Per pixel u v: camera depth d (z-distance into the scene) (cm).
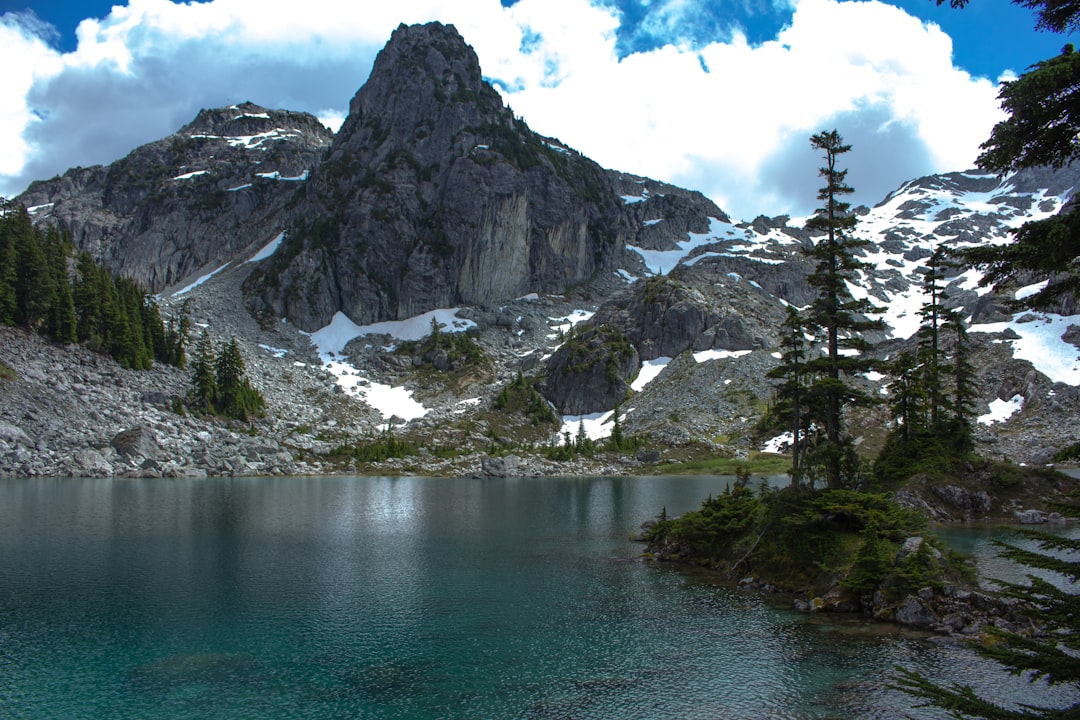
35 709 2397
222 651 2991
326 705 2441
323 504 8162
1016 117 1570
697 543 5003
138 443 11100
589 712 2373
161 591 3966
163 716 2339
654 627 3353
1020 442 12700
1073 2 1466
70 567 4512
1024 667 1494
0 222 13300
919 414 7394
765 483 4962
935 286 7219
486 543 5734
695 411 16300
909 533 3872
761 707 2400
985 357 16688
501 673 2742
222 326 19900
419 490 10288
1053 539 1515
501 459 13338
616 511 7888
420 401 18150
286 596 3903
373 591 4044
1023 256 1595
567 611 3638
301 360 19525
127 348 13938
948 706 1542
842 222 4766
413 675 2717
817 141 4875
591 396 17988
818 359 4766
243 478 11375
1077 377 14988
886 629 3306
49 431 10669
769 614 3584
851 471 4731
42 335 13075
